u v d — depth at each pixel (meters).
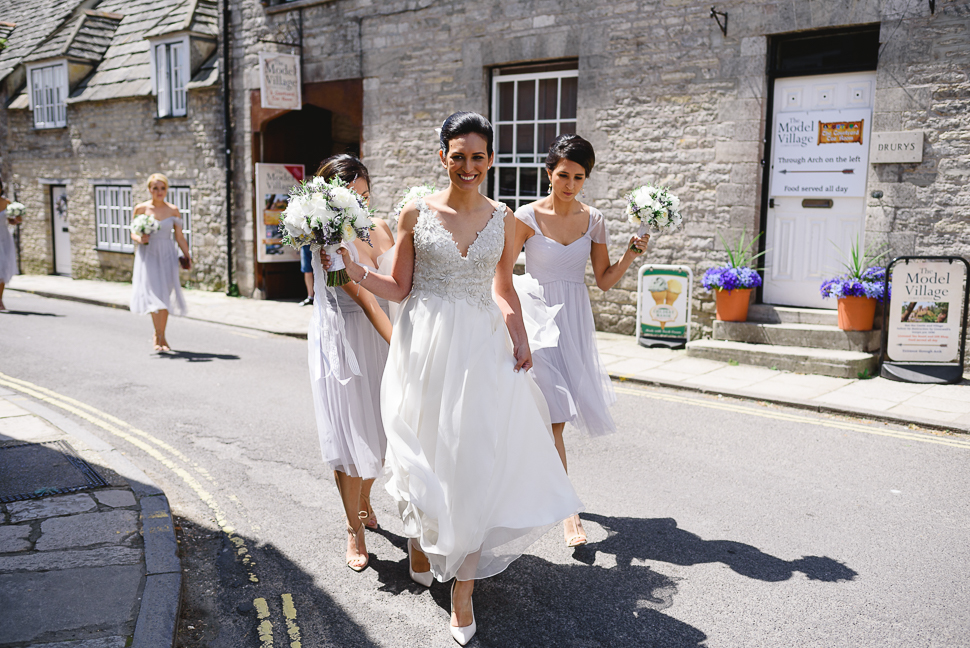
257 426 5.70
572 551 3.67
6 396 6.21
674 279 8.44
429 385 2.96
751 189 8.27
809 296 8.22
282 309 11.92
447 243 2.93
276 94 11.69
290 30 12.09
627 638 2.91
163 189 8.26
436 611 3.15
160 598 3.04
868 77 7.67
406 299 3.12
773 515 4.03
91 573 3.24
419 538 2.99
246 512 4.16
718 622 3.00
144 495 4.12
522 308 3.57
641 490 4.40
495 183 10.40
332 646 2.89
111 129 15.59
